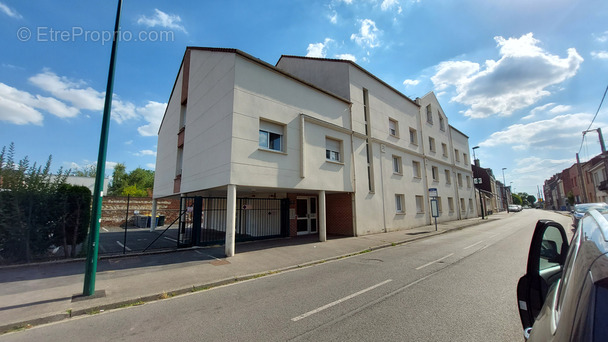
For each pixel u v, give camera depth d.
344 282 6.41
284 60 19.73
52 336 4.08
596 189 32.16
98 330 4.24
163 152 19.34
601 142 19.59
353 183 14.45
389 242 12.36
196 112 13.02
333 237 13.92
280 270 7.98
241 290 6.16
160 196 18.97
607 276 1.16
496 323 3.96
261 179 10.25
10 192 8.14
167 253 10.00
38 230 8.41
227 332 3.98
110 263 8.46
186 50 15.95
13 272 7.41
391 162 17.86
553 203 69.94
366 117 16.52
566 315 1.29
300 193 14.89
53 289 6.03
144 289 6.07
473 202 31.33
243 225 15.60
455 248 10.79
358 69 16.30
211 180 10.75
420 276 6.66
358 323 4.10
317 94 13.11
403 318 4.22
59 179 9.22
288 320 4.33
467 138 32.53
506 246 10.92
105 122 5.99
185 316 4.70
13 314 4.73
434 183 22.89
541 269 2.70
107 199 23.89
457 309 4.52
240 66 10.27
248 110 10.23
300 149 11.79
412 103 21.62
